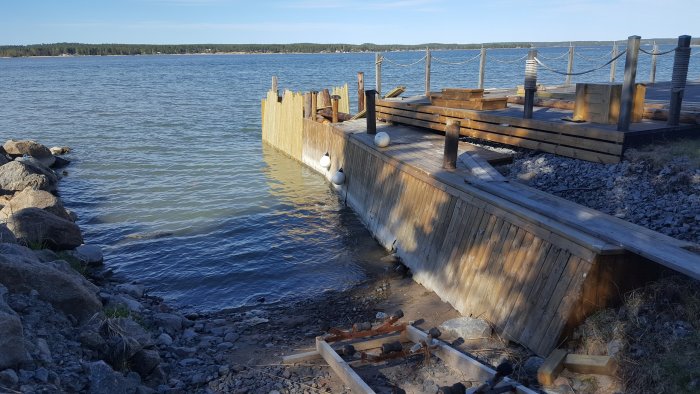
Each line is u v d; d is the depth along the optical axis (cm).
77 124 3616
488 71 6919
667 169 934
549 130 1173
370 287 1080
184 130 3284
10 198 1609
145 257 1278
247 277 1164
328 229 1445
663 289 643
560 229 711
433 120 1580
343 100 2419
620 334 613
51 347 627
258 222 1516
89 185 1981
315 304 1020
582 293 654
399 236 1193
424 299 959
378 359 721
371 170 1440
